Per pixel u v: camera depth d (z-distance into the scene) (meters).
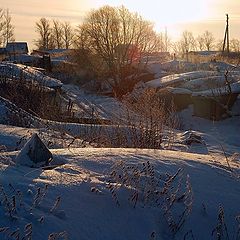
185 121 28.23
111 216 3.92
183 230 4.06
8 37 78.62
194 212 4.27
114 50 46.16
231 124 26.95
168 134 13.64
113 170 4.52
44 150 4.92
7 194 3.86
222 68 39.53
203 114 28.36
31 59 47.12
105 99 33.72
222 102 28.08
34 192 3.98
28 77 17.94
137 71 44.59
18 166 4.69
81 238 3.57
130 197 4.17
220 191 4.78
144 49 47.69
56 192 4.05
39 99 14.33
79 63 49.66
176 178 4.89
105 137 9.62
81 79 48.06
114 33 46.38
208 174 5.20
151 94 14.41
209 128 26.44
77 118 14.99
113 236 3.72
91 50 48.41
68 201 3.95
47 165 4.89
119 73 44.88
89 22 47.81
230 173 5.41
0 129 8.93
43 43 101.88
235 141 21.20
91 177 4.49
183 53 63.75
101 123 13.60
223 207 4.45
